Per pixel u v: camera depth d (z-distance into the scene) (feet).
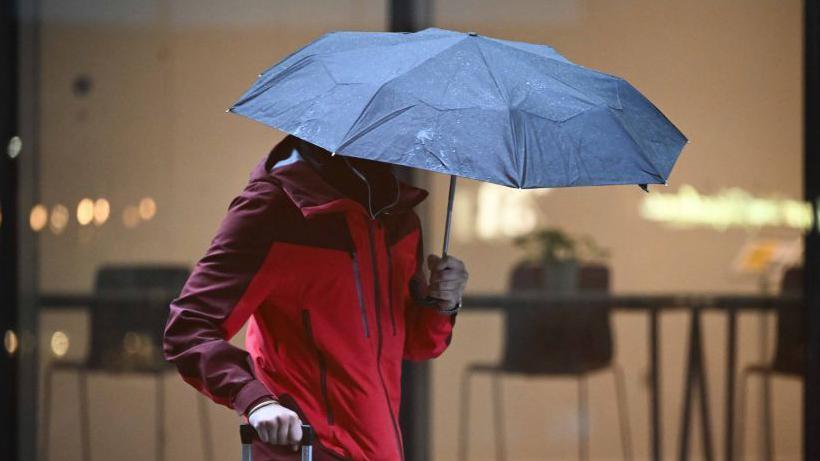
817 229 60.54
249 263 31.55
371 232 33.09
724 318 60.85
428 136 28.04
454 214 60.39
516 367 60.64
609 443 60.85
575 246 60.49
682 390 60.90
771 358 61.05
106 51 60.49
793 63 60.85
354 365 32.55
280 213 31.99
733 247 60.85
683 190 60.80
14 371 60.44
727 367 61.00
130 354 60.80
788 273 60.80
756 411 61.11
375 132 27.99
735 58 60.75
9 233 60.34
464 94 29.32
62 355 60.85
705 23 60.64
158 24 60.49
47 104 60.59
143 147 60.54
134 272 60.70
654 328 60.70
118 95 60.54
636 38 60.49
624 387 60.75
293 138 33.27
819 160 60.59
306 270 32.14
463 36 31.73
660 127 32.22
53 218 60.64
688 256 60.75
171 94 60.49
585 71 32.45
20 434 60.49
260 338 33.50
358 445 32.60
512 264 60.49
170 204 60.54
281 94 30.68
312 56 31.83
